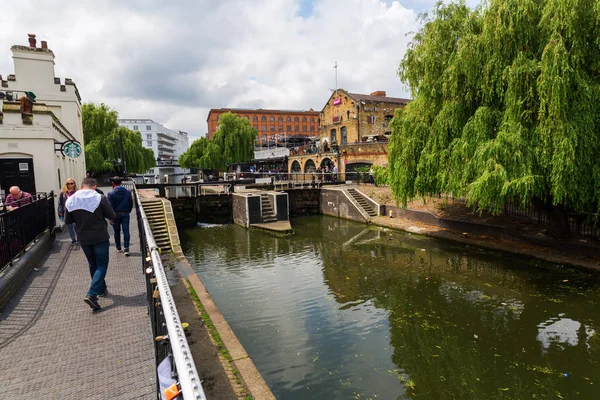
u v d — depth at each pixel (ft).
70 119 54.03
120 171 120.57
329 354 22.38
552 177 31.78
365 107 119.44
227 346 19.26
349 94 124.36
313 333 25.20
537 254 39.06
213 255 49.16
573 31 30.63
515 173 32.81
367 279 36.45
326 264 42.78
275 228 63.82
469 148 36.91
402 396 18.35
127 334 13.46
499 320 26.11
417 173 45.29
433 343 23.41
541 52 33.53
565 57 30.27
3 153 30.40
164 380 6.87
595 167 31.76
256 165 185.98
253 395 15.12
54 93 52.70
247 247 53.78
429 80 43.04
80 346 12.60
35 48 51.29
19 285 18.16
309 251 50.11
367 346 23.27
